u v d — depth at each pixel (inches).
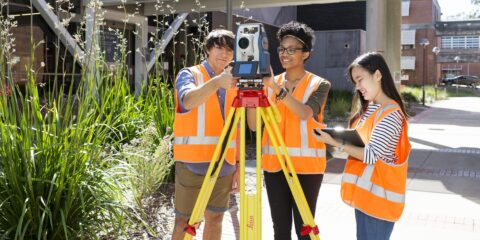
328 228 180.2
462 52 2081.7
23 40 483.2
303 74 121.3
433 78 1920.5
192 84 112.8
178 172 122.8
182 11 562.3
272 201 120.5
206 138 119.0
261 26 96.7
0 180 136.7
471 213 201.6
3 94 142.9
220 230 127.7
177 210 124.0
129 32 591.2
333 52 1063.0
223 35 118.0
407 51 1930.4
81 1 474.3
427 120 629.0
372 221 98.4
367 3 457.7
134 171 174.9
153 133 223.9
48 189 139.6
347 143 96.9
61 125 145.6
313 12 1112.2
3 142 135.9
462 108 866.8
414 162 321.1
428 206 212.1
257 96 97.7
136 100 280.4
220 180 122.0
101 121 193.5
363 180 99.0
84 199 141.8
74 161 139.0
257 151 99.2
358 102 106.9
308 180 118.1
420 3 1900.8
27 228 137.3
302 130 117.6
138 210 179.6
